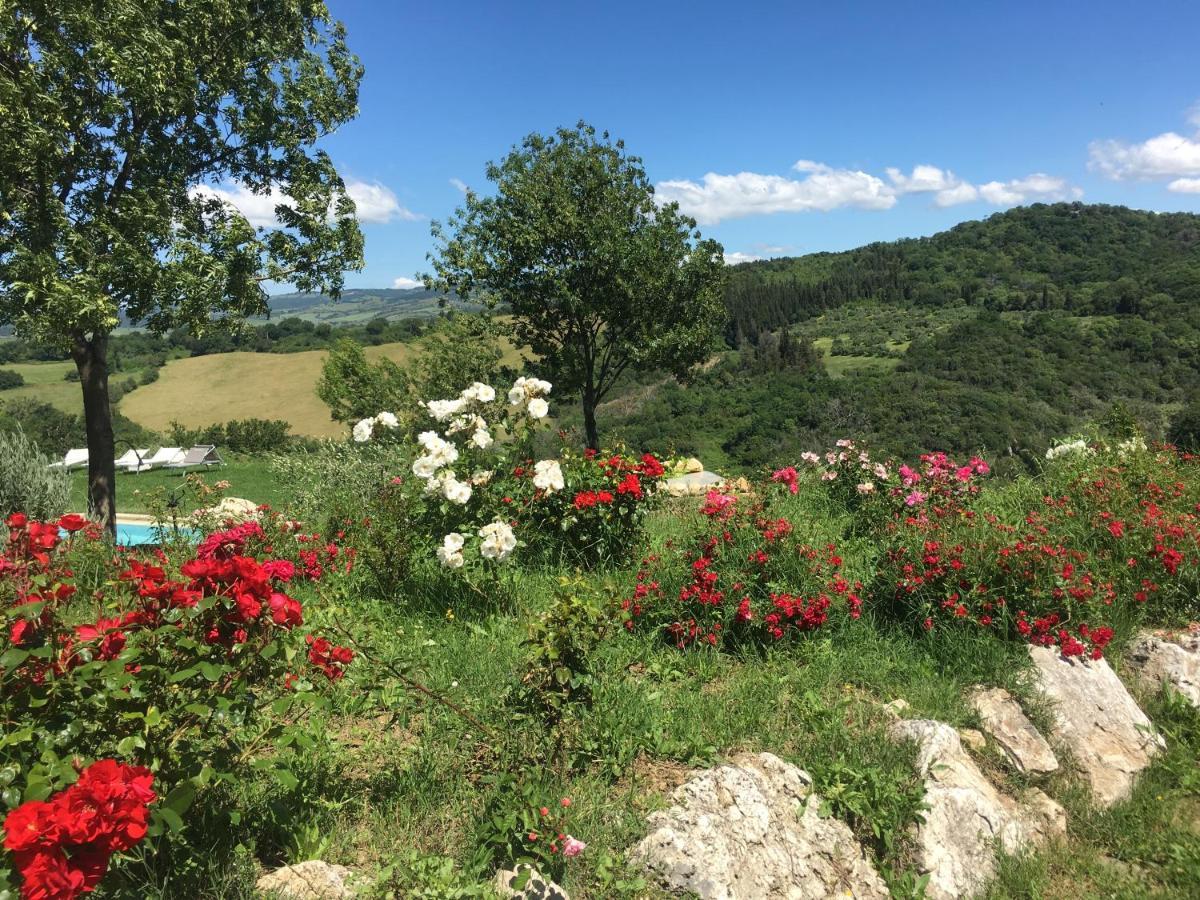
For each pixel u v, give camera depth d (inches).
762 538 192.7
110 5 329.1
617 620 132.3
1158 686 176.2
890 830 116.2
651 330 560.1
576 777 117.2
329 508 290.7
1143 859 128.1
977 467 283.1
